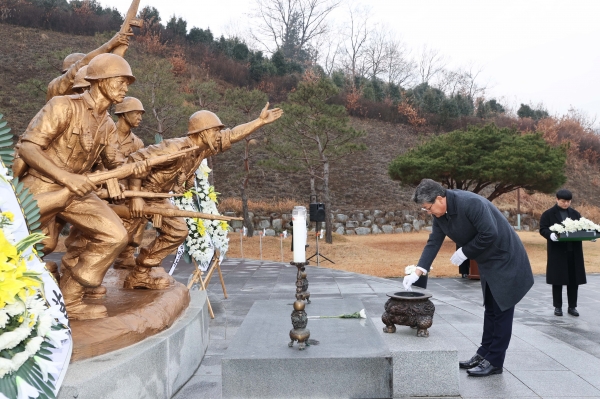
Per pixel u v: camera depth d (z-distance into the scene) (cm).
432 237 484
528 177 2114
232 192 3023
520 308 900
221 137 572
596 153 4416
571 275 812
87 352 343
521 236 2814
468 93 6097
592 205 3731
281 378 334
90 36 4072
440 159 2250
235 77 4194
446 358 388
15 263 222
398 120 4272
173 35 4334
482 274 453
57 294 300
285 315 489
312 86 2167
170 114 2167
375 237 2730
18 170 405
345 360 333
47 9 4094
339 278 1180
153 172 545
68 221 406
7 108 2898
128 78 418
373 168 3522
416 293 455
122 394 333
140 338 385
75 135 407
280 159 2403
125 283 555
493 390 401
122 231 404
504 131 2422
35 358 255
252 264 1534
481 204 444
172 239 551
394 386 389
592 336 682
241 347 362
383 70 6009
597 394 390
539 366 462
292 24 6044
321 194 3131
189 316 484
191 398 402
